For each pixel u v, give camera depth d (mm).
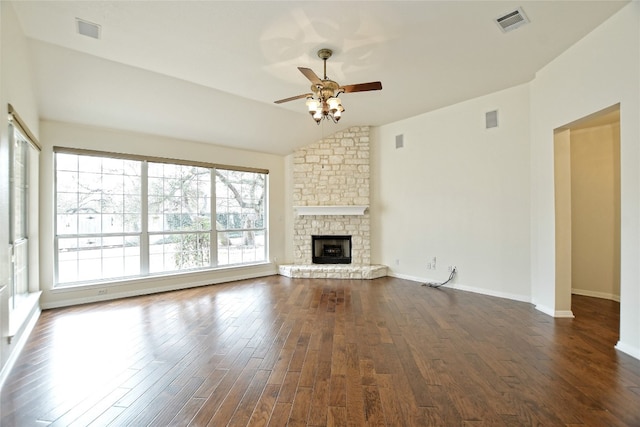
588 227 5039
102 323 3777
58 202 4508
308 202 6820
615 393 2277
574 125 3730
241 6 2781
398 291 5309
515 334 3416
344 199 6680
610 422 1967
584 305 4488
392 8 2830
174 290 5434
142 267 5246
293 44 3420
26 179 3975
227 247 6301
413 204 6074
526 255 4613
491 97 4941
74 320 3881
